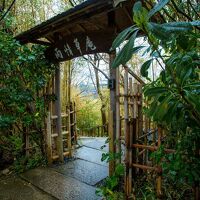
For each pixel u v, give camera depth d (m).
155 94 1.32
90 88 12.55
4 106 5.19
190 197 2.65
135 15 0.97
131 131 3.16
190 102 1.20
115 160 3.97
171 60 1.29
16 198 3.80
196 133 1.83
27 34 4.69
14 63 4.84
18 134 5.71
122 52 1.04
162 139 3.14
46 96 5.38
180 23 1.00
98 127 10.34
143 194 2.99
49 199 3.75
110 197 3.35
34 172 4.84
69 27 4.57
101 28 4.42
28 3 7.05
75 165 5.22
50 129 5.24
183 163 1.98
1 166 5.16
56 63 5.28
